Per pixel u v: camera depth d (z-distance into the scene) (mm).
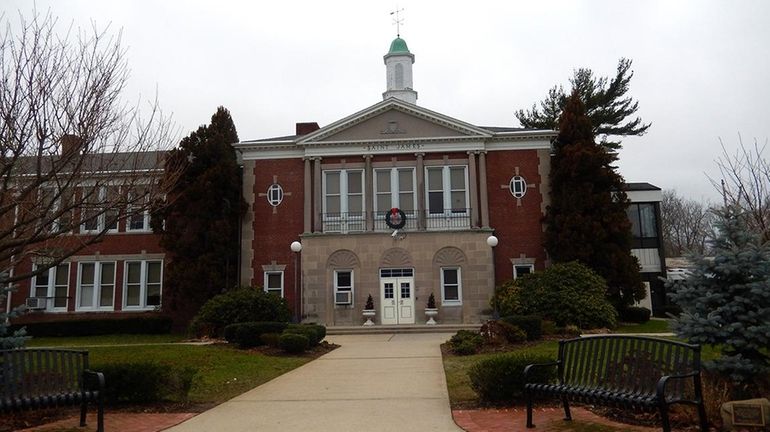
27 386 8156
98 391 8305
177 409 10062
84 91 10391
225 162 31172
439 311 30438
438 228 31609
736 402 7211
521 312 24969
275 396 11359
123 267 33250
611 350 8172
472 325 29000
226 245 30641
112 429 8500
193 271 29453
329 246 31188
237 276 31969
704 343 8508
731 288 8516
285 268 32000
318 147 32688
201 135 31359
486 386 9836
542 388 8461
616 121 44969
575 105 31188
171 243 30016
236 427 8688
